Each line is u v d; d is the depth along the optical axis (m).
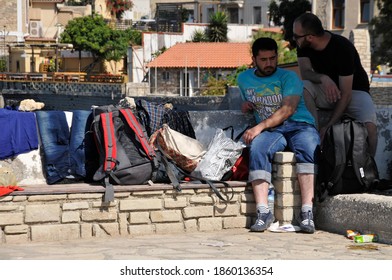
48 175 10.60
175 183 10.09
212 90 56.41
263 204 10.27
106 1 114.81
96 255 8.48
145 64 78.31
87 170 10.66
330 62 10.98
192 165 10.50
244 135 10.55
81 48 88.06
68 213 9.66
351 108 11.01
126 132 10.33
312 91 11.27
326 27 72.25
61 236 9.63
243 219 10.45
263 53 10.68
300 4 72.62
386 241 9.42
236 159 10.65
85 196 9.74
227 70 70.69
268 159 10.36
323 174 10.24
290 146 10.47
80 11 105.56
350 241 9.60
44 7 100.06
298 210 10.41
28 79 69.62
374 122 10.98
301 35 10.95
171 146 10.48
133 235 9.91
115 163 10.02
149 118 10.90
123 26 101.50
